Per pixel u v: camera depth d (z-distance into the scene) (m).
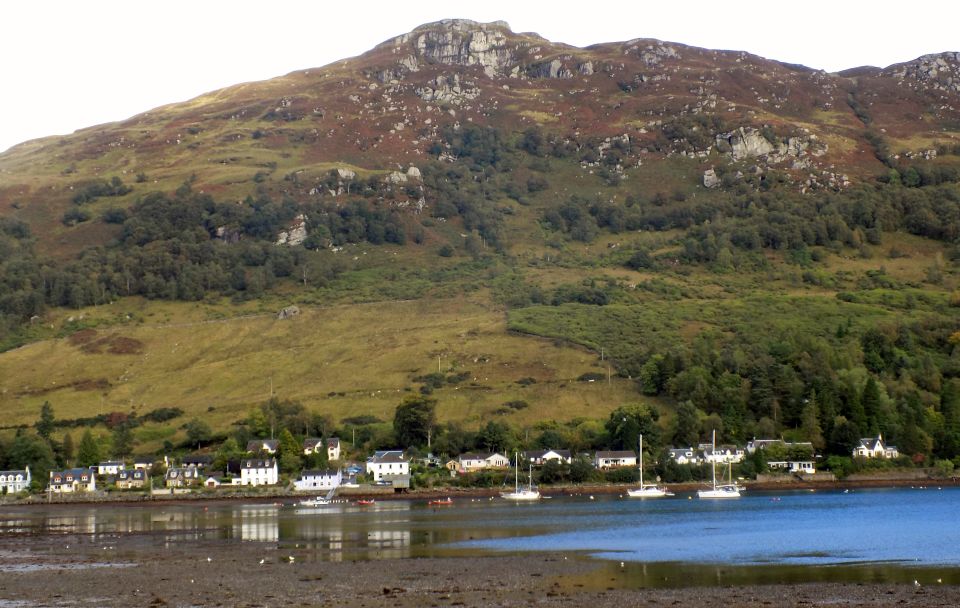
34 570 133.62
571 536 163.62
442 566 130.25
